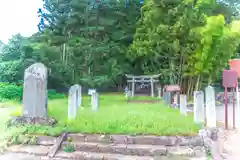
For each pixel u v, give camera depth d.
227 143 7.71
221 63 20.72
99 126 7.45
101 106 14.88
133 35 28.86
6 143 6.97
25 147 6.80
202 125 7.81
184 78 25.19
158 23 22.67
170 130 6.99
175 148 6.39
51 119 8.42
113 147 6.43
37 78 8.73
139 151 6.27
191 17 20.66
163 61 26.45
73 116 8.76
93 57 28.64
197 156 6.21
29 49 27.16
